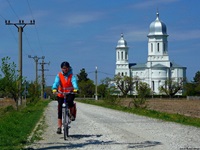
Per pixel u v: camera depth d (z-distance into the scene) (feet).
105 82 446.19
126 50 594.24
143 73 566.36
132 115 89.81
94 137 44.96
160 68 549.54
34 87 165.27
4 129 50.06
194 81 506.89
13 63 108.27
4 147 36.60
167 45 570.87
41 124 64.13
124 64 589.32
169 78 505.66
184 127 56.70
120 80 460.14
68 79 43.60
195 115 110.01
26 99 154.71
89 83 458.50
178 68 557.74
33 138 43.86
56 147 37.68
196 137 43.70
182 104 226.58
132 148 35.70
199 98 381.19
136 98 128.88
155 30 568.82
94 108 138.31
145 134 47.19
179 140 41.04
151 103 246.68
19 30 137.59
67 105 43.57
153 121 69.26
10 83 107.65
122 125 60.64
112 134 47.60
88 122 67.41
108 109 128.67
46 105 177.37
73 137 45.39
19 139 42.45
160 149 34.83
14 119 68.44
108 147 36.68
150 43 568.41
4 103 202.39
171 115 86.89
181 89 452.76
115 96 165.37
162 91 462.60
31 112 105.70
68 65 43.47
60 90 43.93
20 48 136.36
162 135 45.93
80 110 120.16
